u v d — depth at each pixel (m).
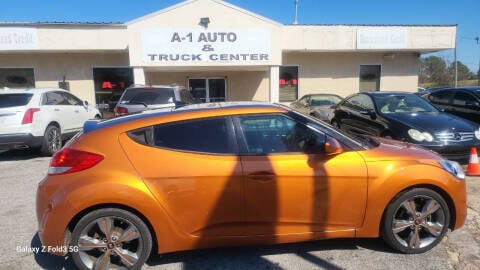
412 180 3.44
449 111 10.53
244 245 3.42
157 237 3.25
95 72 16.16
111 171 3.16
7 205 5.24
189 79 17.02
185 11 13.73
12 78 15.70
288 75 17.50
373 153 3.52
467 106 9.98
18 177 6.85
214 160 3.28
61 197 3.09
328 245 3.82
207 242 3.34
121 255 3.25
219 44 14.03
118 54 16.16
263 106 3.63
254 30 14.16
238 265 3.47
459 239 3.89
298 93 17.61
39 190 3.23
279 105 3.81
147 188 3.16
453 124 6.79
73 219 3.15
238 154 3.35
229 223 3.33
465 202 3.65
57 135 9.04
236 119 3.44
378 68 17.89
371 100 8.40
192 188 3.22
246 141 3.40
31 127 8.08
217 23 13.98
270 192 3.30
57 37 14.51
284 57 17.30
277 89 14.73
